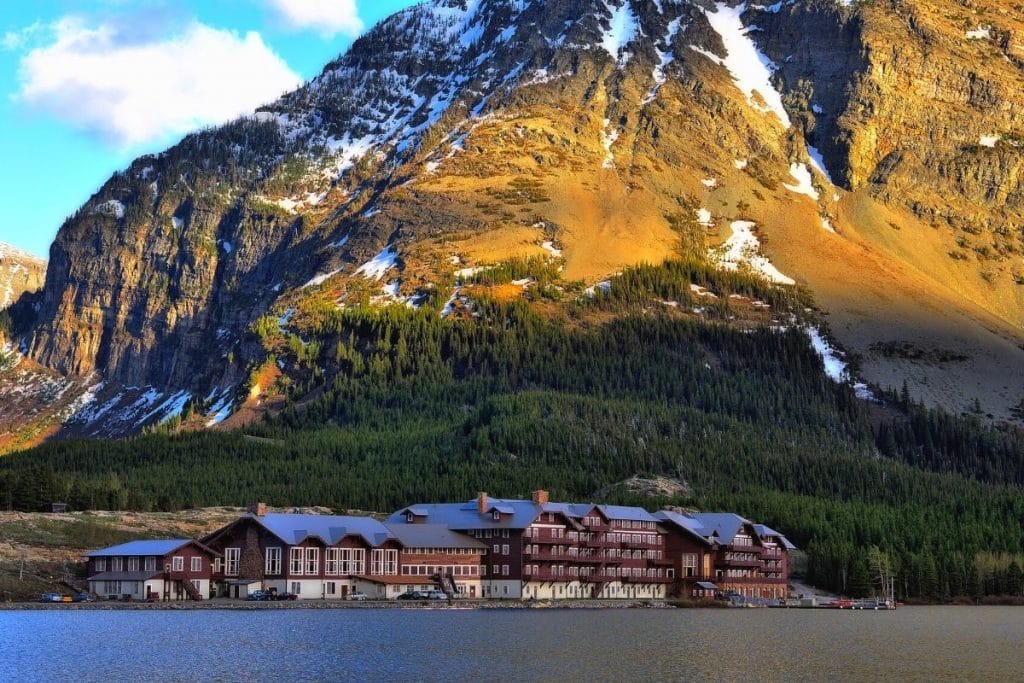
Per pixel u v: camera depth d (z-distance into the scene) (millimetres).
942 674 139500
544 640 160625
